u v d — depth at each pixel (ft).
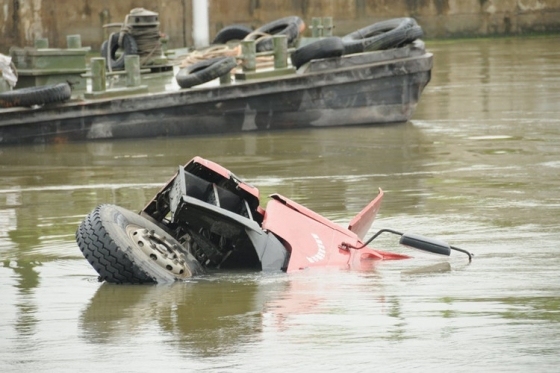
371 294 56.13
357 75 148.36
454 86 196.34
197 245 65.21
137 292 57.57
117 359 44.86
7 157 126.72
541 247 69.51
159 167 116.98
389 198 92.43
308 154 124.67
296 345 46.42
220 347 46.34
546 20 320.70
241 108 144.56
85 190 101.76
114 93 140.67
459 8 315.99
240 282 59.52
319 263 62.95
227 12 296.30
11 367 44.11
